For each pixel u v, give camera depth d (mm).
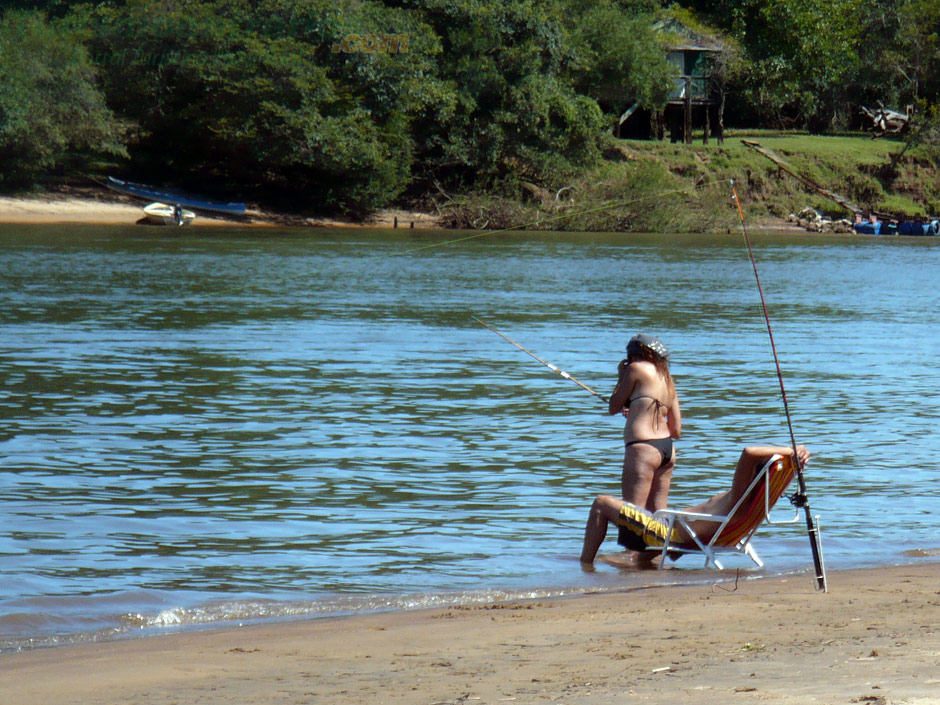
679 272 138250
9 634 22016
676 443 42531
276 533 30031
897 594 23422
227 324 77562
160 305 88438
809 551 29266
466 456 39781
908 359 66562
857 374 60500
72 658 19656
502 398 51500
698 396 53188
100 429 43406
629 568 27688
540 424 45656
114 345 66562
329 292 102750
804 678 15961
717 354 68312
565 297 103125
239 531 30188
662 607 22625
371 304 92875
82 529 30125
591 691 15844
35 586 25219
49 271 116375
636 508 28141
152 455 39188
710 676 16312
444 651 19031
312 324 78438
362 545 29109
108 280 108375
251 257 143500
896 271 147625
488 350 67375
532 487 35562
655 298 104125
